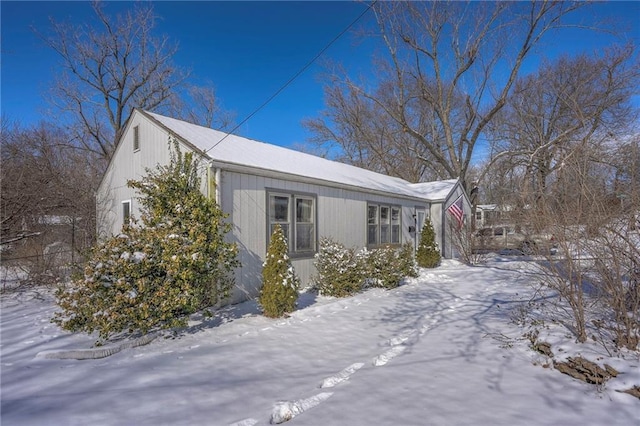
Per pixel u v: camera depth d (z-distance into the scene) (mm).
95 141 24062
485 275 10641
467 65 20047
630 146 4477
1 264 9828
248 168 7582
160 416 2973
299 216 9203
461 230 14398
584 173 4324
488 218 14086
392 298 7891
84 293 4887
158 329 5605
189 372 3973
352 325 5875
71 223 12258
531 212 4852
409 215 14617
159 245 5438
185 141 7762
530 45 18250
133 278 4988
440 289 8836
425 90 21109
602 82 15250
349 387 3521
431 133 27031
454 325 5715
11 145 15023
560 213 4469
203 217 6129
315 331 5559
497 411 3002
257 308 6969
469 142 21203
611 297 4246
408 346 4812
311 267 9367
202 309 6641
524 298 7211
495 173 20453
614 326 4473
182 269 5320
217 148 8227
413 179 28594
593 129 5656
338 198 10531
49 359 4426
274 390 3482
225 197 7293
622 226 4066
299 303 7477
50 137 20766
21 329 5855
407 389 3457
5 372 4008
